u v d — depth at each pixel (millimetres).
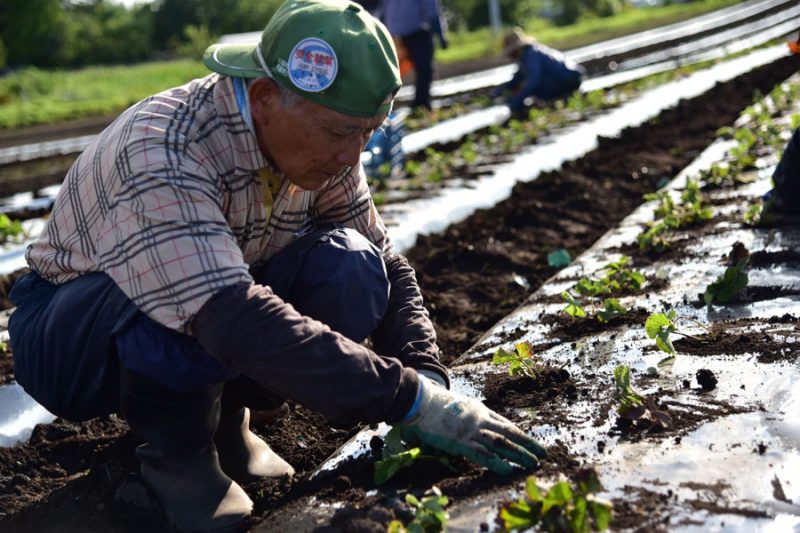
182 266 2086
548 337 3309
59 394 2465
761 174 5328
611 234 4734
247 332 2068
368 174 7090
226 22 46812
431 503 1973
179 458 2420
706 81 11508
